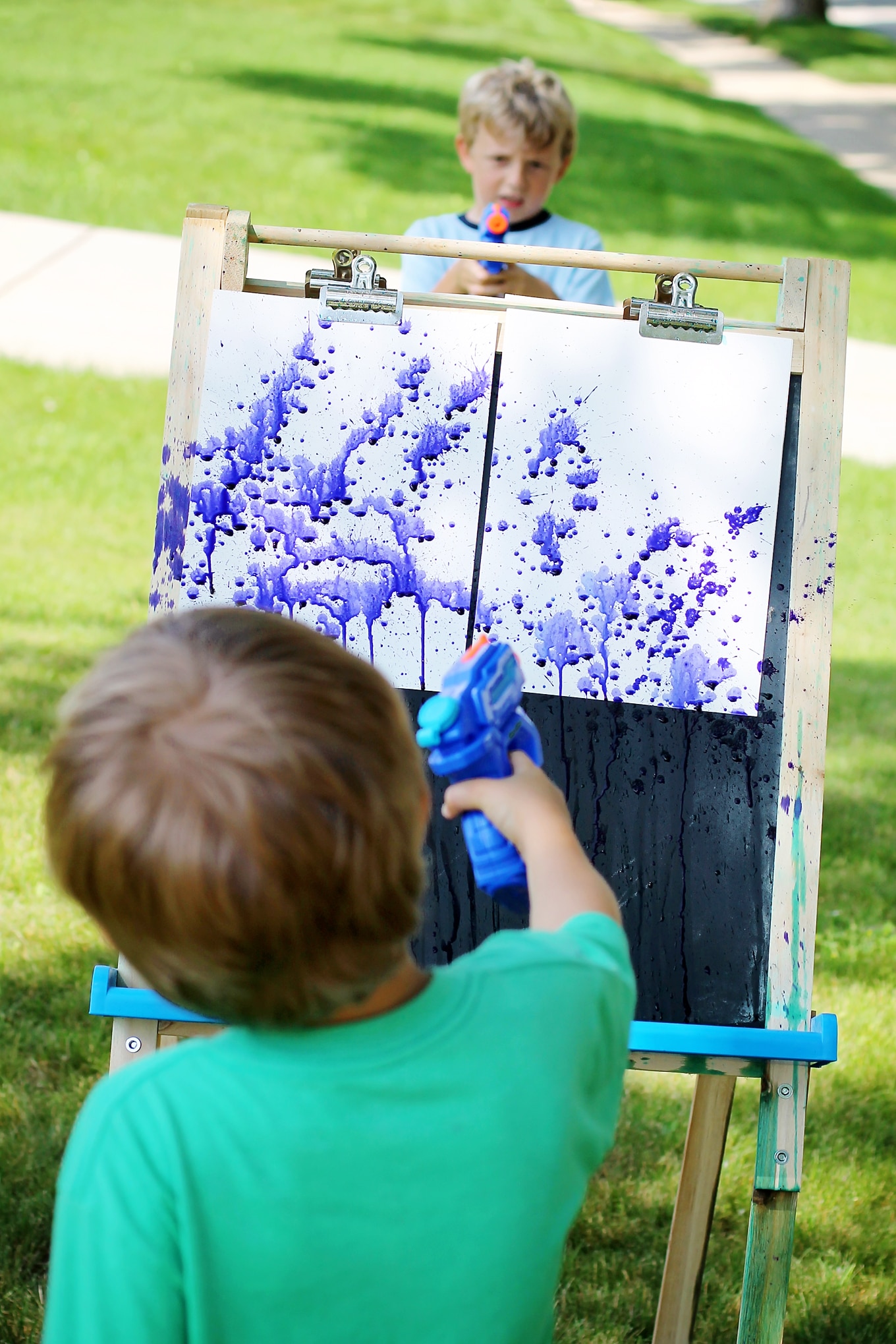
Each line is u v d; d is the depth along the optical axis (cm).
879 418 668
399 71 1345
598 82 1466
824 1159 239
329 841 77
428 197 956
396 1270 85
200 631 83
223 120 1070
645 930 161
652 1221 226
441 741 101
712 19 2094
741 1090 263
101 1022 253
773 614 165
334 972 80
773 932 160
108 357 614
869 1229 225
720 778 163
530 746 108
